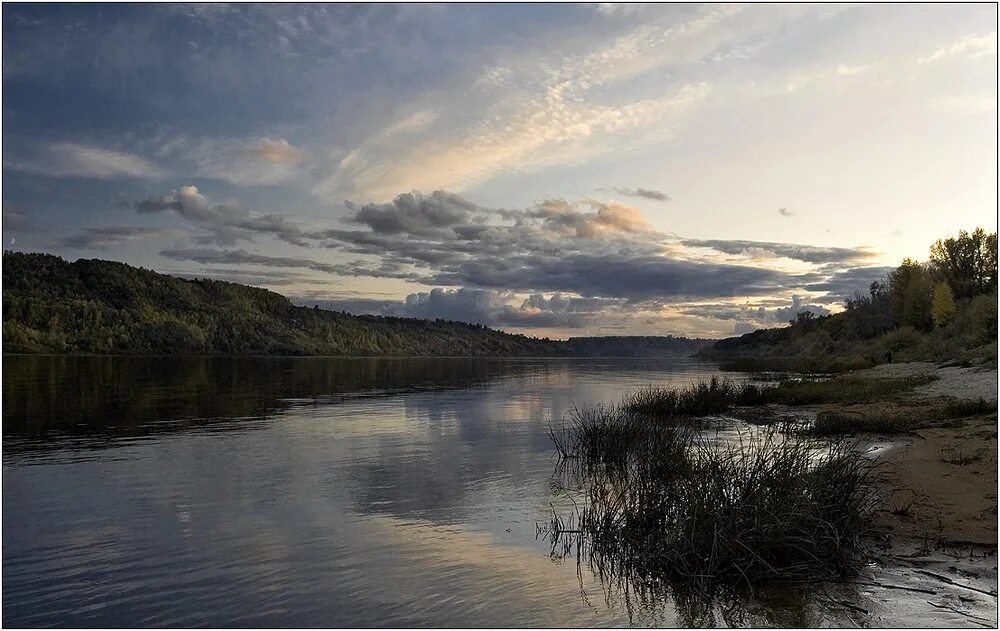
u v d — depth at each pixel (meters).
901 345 61.62
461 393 35.12
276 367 76.12
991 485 9.34
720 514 6.99
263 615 5.73
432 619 5.59
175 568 6.92
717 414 22.33
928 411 18.55
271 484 11.11
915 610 5.56
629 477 11.59
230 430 18.27
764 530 6.62
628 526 7.82
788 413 21.81
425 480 11.48
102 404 25.58
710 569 6.36
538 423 20.39
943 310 58.66
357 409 24.95
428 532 8.21
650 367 97.19
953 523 7.87
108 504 9.68
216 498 10.06
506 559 7.15
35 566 6.99
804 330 120.25
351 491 10.59
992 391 22.53
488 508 9.46
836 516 7.39
